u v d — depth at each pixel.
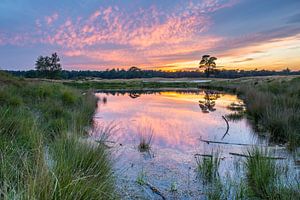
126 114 15.98
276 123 9.87
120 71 118.38
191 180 5.53
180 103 23.31
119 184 4.95
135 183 5.18
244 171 5.85
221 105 20.94
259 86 26.33
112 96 33.44
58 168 3.17
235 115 15.06
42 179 2.63
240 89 31.38
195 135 10.20
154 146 8.31
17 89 14.07
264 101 13.79
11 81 15.62
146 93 40.66
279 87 20.89
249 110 14.95
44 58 74.25
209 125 12.37
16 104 9.78
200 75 119.56
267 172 5.01
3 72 17.66
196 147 8.35
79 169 3.53
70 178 3.04
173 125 12.39
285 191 4.27
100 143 4.98
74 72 106.50
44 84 17.52
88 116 12.55
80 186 3.01
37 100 12.35
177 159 7.00
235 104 20.67
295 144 7.98
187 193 4.92
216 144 8.78
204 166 5.95
